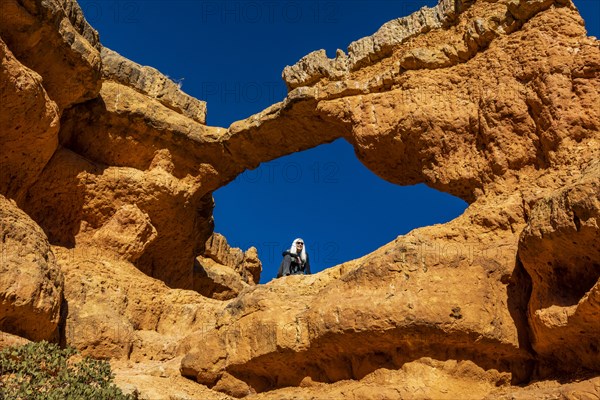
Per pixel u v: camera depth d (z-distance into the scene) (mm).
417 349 9164
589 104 10188
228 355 10914
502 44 11875
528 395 8133
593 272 8094
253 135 15375
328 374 10039
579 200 7793
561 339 8391
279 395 10234
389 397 8867
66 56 12648
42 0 11586
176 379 11086
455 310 8992
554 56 10844
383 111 13141
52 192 13898
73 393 8352
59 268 11312
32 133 12133
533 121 10891
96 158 15016
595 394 7363
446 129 12125
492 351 9023
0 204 10750
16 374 8430
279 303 10781
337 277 11258
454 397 8828
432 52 12945
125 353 11945
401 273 9547
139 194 14859
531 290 9242
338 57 14602
